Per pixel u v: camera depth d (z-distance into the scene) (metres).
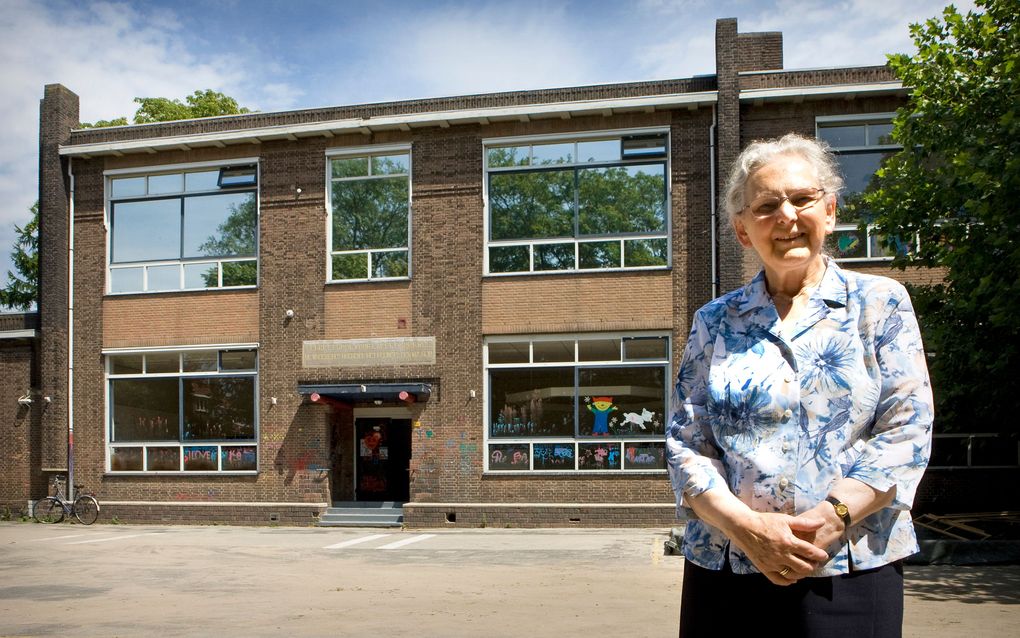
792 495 2.55
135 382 21.81
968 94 12.96
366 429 21.83
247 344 21.16
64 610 9.22
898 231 13.55
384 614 8.61
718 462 2.70
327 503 20.50
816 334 2.65
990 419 14.40
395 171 20.88
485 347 19.97
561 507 19.08
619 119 19.83
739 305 2.80
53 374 21.95
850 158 18.94
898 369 2.56
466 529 19.06
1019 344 12.62
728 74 19.06
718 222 18.97
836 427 2.56
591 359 19.56
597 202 19.89
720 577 2.63
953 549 11.57
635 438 19.22
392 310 20.47
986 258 11.70
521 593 9.88
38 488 22.27
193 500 21.16
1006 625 7.34
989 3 12.99
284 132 20.92
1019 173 10.77
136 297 21.84
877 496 2.41
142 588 10.75
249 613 8.84
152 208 22.09
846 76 18.97
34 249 36.06
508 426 19.73
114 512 21.27
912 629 7.17
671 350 19.22
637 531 18.00
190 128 21.83
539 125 20.12
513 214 20.19
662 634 7.34
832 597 2.48
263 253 21.25
